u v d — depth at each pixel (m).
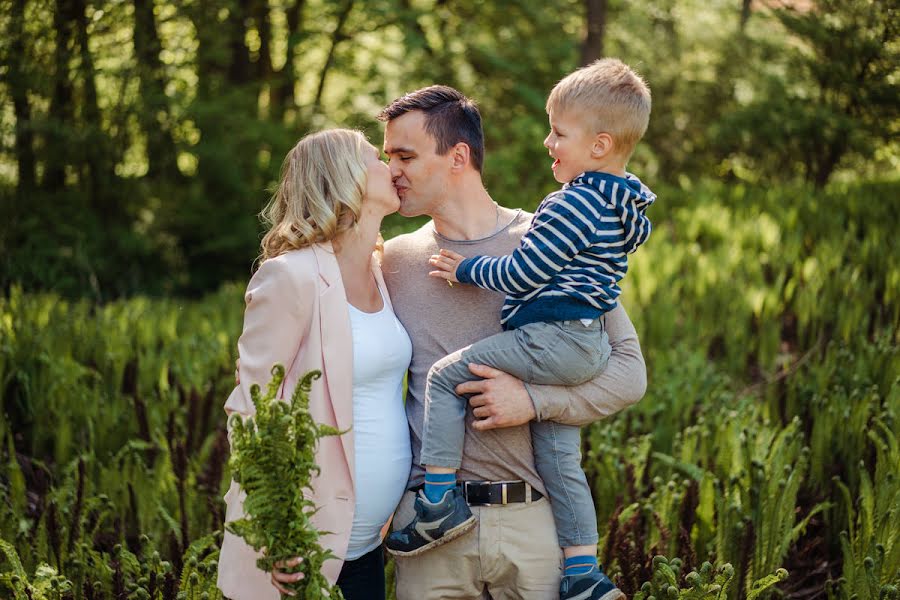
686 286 5.52
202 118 9.44
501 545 2.05
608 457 3.09
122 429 3.72
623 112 2.05
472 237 2.22
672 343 4.89
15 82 8.33
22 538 2.66
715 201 7.88
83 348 4.63
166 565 2.36
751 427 3.38
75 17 8.61
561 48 12.13
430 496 2.03
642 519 2.92
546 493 2.11
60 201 9.00
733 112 10.09
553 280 2.06
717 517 2.82
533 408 2.02
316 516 1.96
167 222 9.87
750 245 6.40
